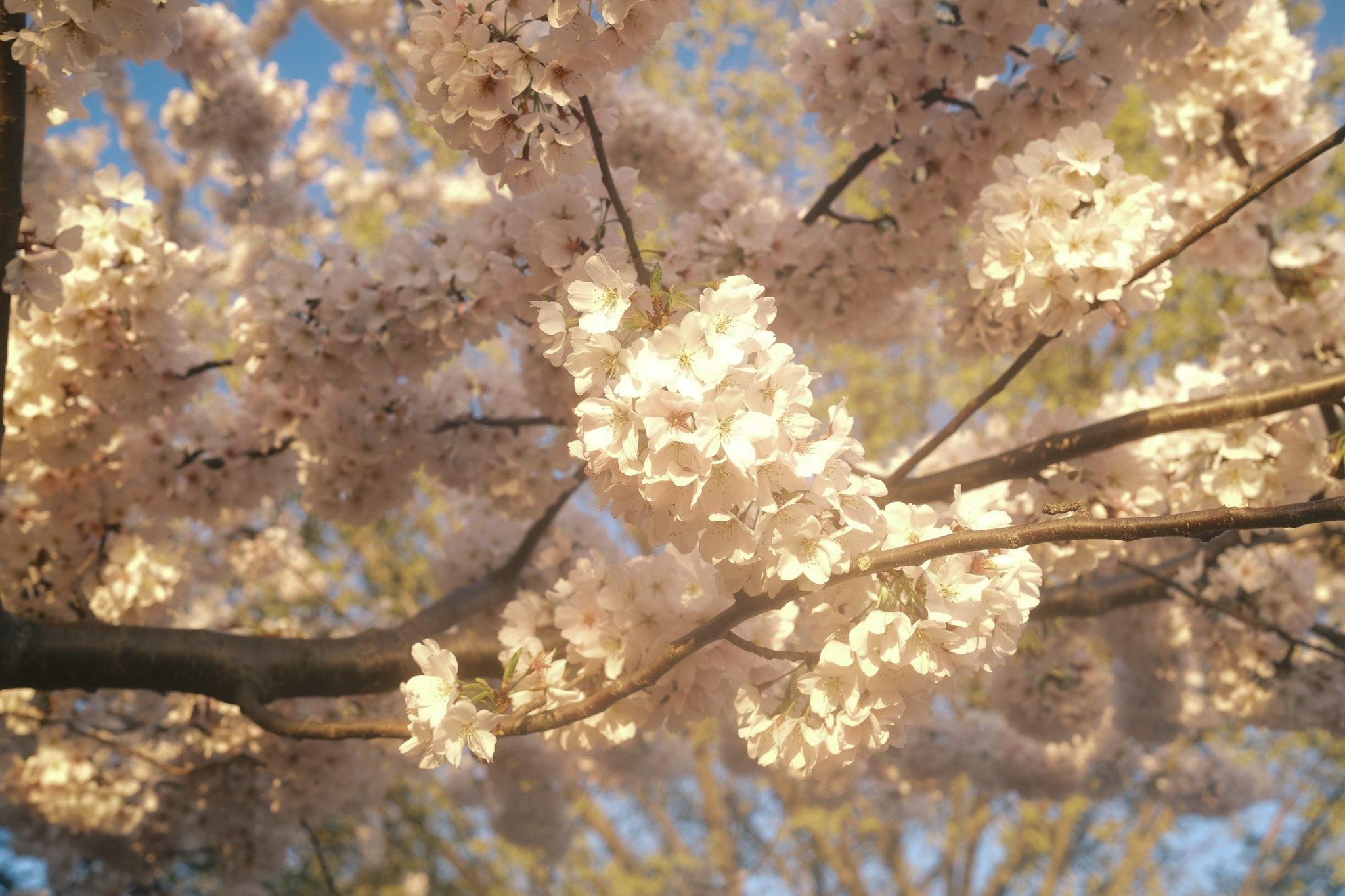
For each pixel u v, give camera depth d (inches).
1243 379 154.9
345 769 197.5
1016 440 134.4
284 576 346.3
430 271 143.3
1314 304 157.4
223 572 259.0
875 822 407.8
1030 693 221.8
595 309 71.7
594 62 80.4
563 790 328.5
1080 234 97.7
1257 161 166.6
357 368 153.9
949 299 173.0
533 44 83.0
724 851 513.0
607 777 325.4
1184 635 196.4
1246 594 179.5
